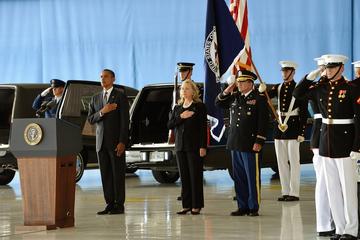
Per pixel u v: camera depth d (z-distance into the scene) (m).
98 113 34.03
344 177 26.00
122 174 34.09
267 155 45.09
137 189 45.06
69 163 29.73
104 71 34.38
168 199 39.25
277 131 38.84
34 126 28.59
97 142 34.16
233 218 31.88
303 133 38.72
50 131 28.53
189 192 33.50
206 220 31.36
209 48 33.81
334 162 26.33
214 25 33.84
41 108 46.12
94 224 30.64
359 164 26.72
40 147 28.64
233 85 32.62
